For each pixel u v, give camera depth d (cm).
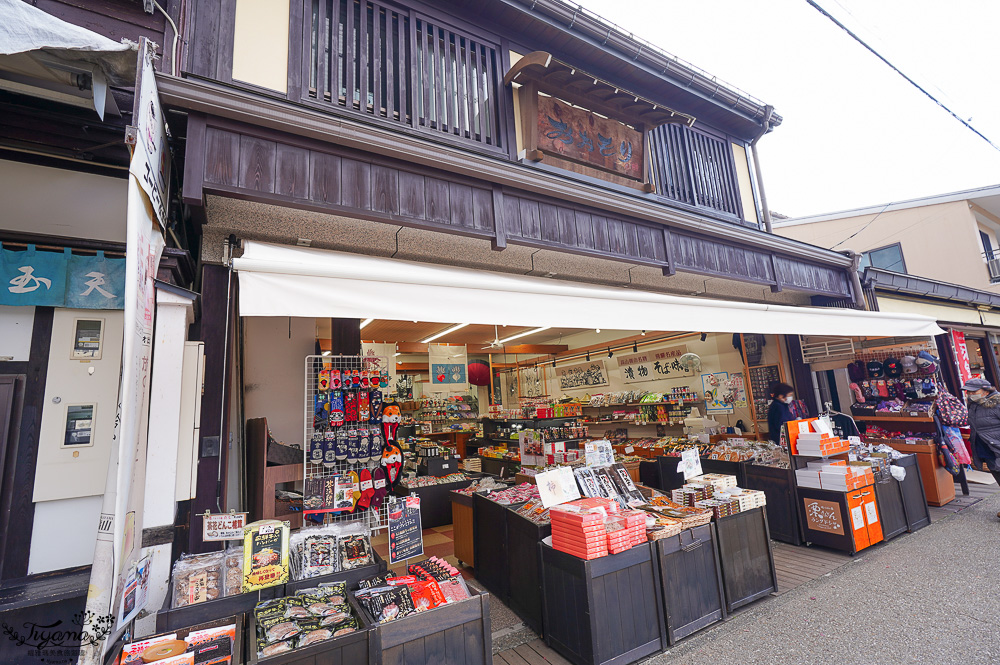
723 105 569
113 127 268
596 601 281
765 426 709
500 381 1369
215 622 215
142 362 193
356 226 340
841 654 281
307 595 236
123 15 270
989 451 568
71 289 258
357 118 326
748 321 443
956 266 1177
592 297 347
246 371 488
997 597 336
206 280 290
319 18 331
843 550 450
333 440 379
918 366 668
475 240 383
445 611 225
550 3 422
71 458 255
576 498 372
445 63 391
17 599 222
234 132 262
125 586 180
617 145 470
